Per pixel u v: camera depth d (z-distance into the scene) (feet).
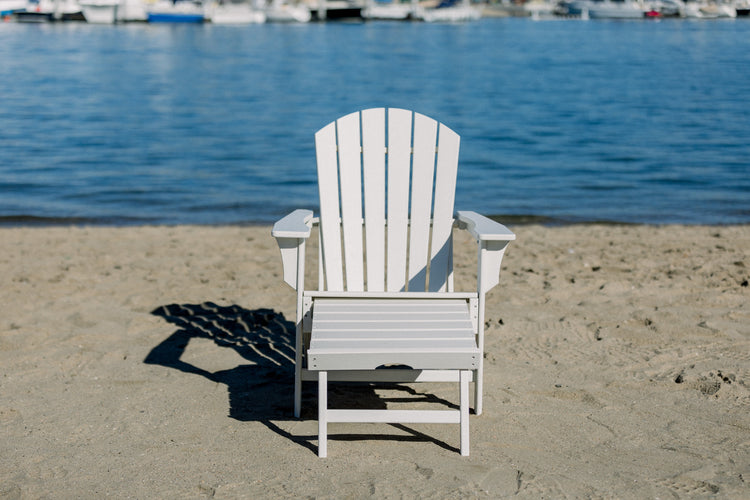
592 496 8.48
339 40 150.51
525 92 72.28
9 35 151.84
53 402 11.17
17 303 16.17
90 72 89.10
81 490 8.64
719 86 73.72
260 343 13.94
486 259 10.46
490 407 11.01
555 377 12.09
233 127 54.08
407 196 12.19
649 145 45.62
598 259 20.40
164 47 129.29
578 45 134.72
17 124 54.13
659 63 98.53
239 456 9.50
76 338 13.96
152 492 8.60
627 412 10.75
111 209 30.76
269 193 34.50
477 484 8.73
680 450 9.59
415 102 66.69
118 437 10.03
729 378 11.76
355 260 12.25
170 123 55.72
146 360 12.98
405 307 10.73
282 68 96.02
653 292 16.75
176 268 19.58
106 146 46.42
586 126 53.21
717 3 242.58
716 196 32.83
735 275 18.13
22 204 31.60
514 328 14.48
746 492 8.55
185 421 10.57
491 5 306.14
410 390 11.85
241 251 21.88
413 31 185.37
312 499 8.40
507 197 33.42
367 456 9.50
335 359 9.19
